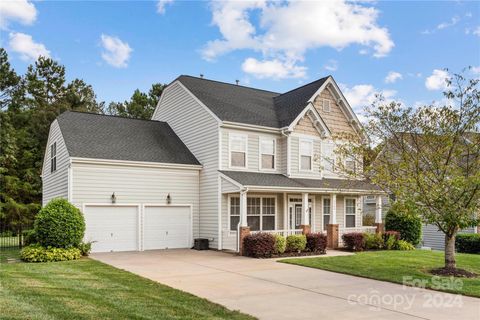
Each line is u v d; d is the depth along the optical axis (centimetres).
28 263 1371
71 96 4106
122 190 1825
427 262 1485
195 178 2047
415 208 1201
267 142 2128
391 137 1388
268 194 2086
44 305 754
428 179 1213
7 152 2759
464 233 2203
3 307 720
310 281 1124
